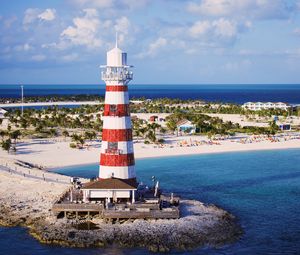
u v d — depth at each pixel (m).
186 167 131.38
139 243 67.88
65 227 72.56
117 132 78.81
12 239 69.62
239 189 103.00
